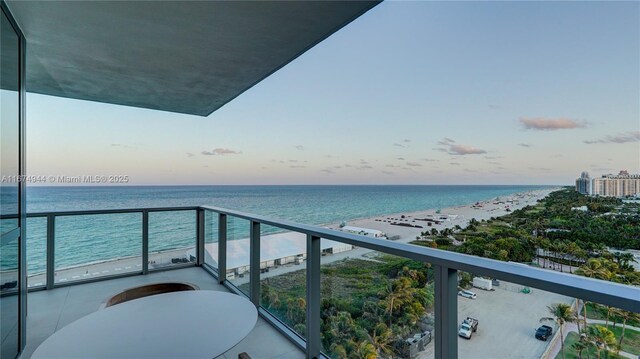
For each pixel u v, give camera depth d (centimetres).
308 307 230
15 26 236
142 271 436
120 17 232
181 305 179
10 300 229
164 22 240
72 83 380
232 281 377
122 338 140
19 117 248
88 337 141
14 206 238
